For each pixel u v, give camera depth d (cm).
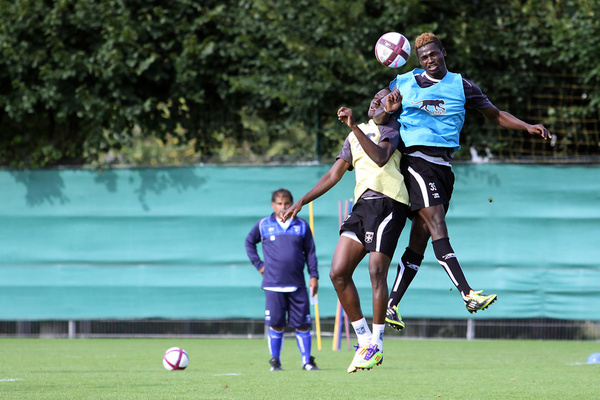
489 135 4753
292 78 4622
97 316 4612
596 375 2862
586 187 4438
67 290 4631
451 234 4497
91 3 4612
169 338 4794
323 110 4703
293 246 3180
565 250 4438
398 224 1925
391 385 2509
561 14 4734
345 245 1962
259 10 4684
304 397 2155
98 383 2509
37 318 4631
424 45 1911
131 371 2988
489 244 4469
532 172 4472
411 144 1888
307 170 4566
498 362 3497
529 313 4441
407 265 2016
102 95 4753
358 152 1966
